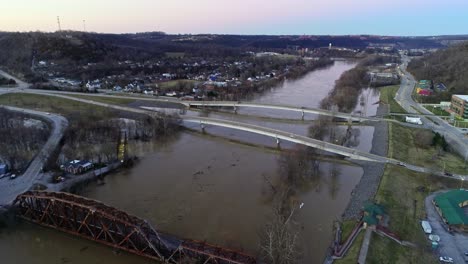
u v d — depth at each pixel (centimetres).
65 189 12038
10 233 9912
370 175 13675
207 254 7919
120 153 16025
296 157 14562
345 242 9056
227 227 10188
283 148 17750
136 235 8844
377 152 16362
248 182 13450
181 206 11506
